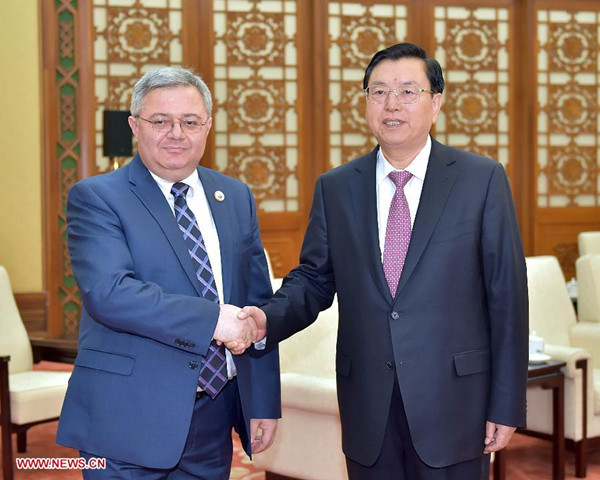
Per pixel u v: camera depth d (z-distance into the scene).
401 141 2.10
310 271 2.31
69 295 6.52
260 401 2.28
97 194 2.06
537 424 4.08
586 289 4.83
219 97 7.04
